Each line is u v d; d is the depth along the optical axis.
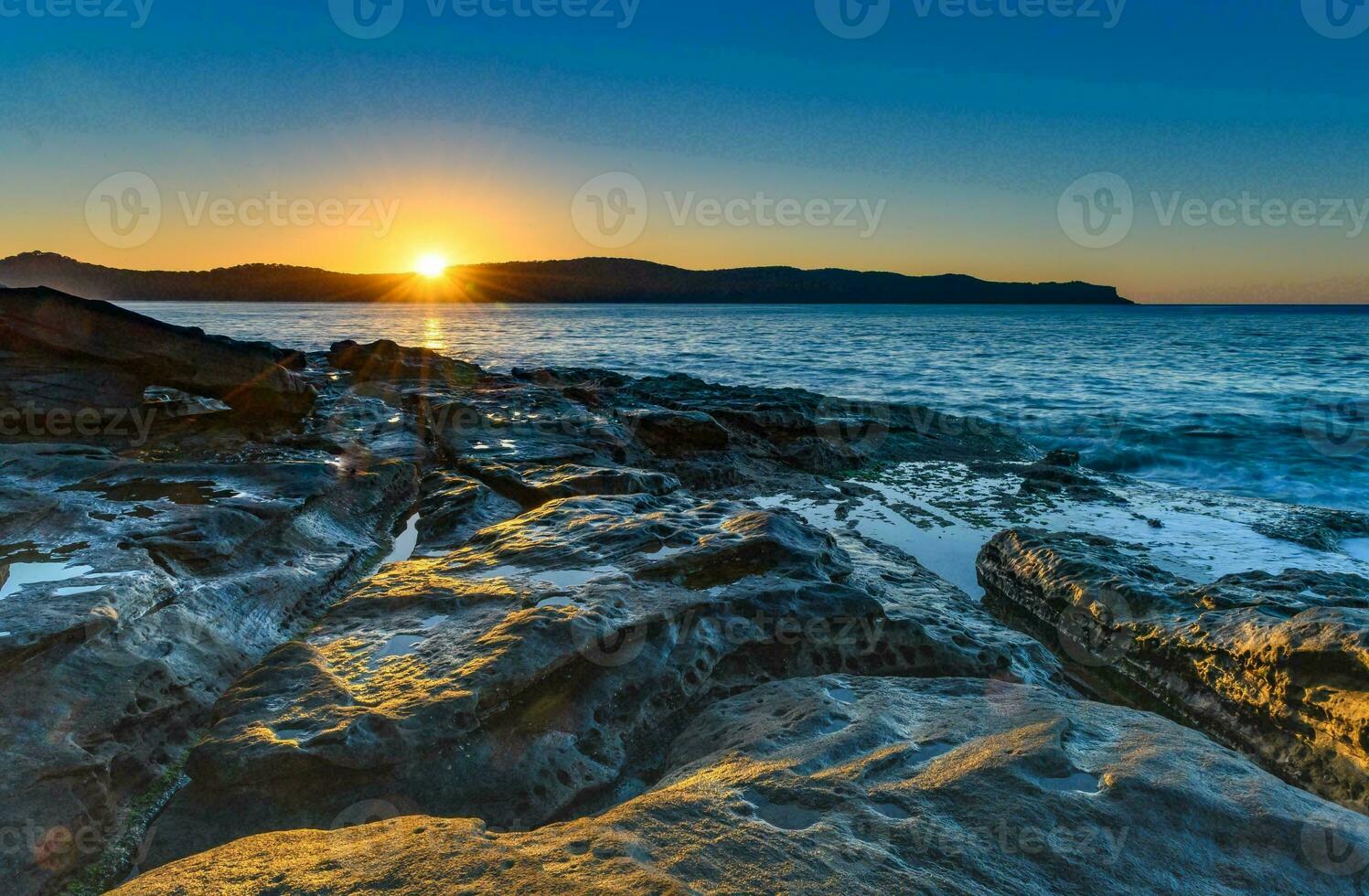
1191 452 15.11
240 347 10.58
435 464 10.13
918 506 10.57
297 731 3.80
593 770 4.09
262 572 5.91
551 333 60.97
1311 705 4.62
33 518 5.98
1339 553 8.51
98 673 4.14
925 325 81.12
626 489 8.52
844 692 4.46
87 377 9.73
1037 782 3.23
